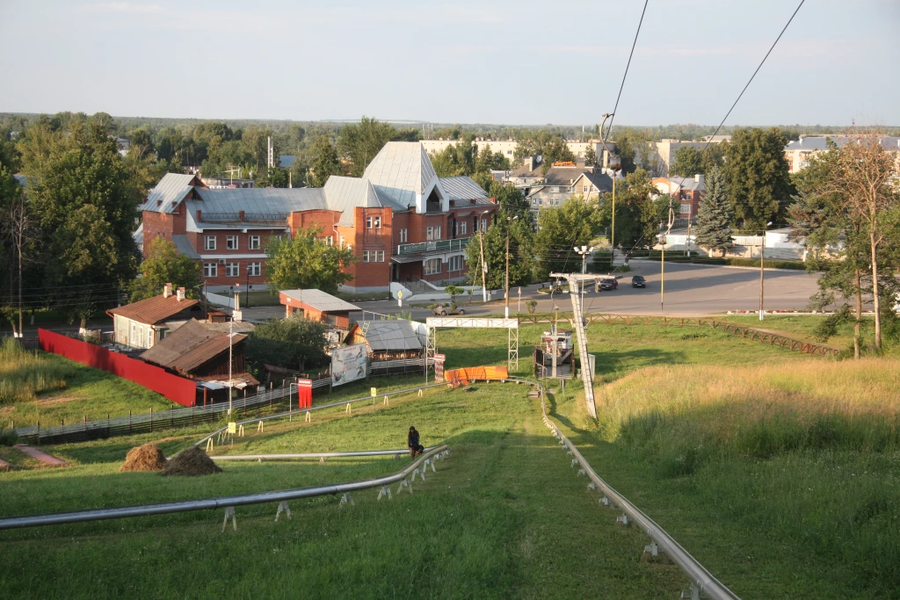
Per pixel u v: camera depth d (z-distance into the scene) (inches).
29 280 2773.1
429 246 3789.4
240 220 3481.8
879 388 1311.5
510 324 2384.4
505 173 7470.5
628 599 423.8
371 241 3528.5
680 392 1396.4
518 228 3814.0
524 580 456.8
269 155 6299.2
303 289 2861.7
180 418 1737.2
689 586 420.8
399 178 3811.5
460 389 2108.8
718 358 2390.5
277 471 999.6
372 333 2402.8
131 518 618.5
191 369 1892.2
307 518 609.3
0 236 2785.4
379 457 1266.0
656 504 702.5
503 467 959.0
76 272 2674.7
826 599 431.5
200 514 642.2
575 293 1552.7
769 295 3523.6
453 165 6102.4
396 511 619.8
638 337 2733.8
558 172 6284.5
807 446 933.2
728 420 1021.8
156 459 1123.3
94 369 2198.6
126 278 2839.6
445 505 644.7
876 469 778.2
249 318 2918.3
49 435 1557.6
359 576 450.0
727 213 4724.4
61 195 2839.6
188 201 3447.3
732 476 764.0
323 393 2071.9
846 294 2172.7
